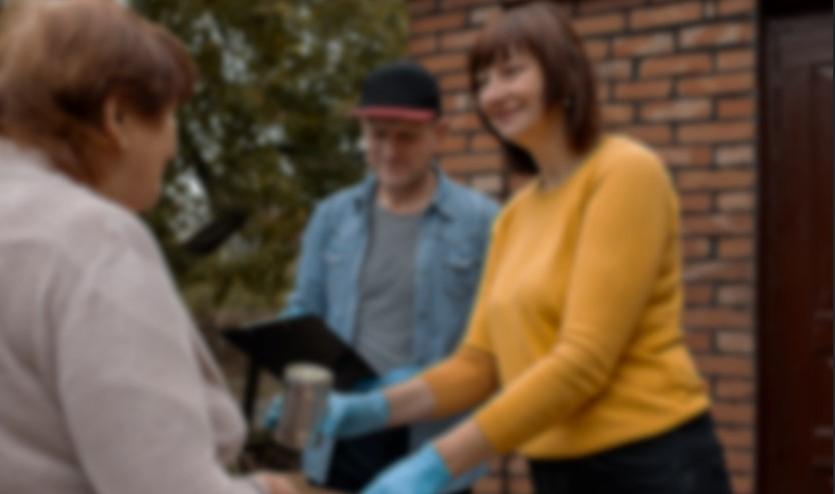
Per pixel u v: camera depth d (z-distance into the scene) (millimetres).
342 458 2553
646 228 1740
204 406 1062
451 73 4051
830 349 3471
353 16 9914
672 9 3613
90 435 987
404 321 2535
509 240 2035
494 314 1939
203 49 9203
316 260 2701
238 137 9352
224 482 1049
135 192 1178
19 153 1098
